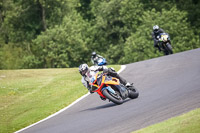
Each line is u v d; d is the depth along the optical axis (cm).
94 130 3016
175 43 16500
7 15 16725
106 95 3653
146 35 16662
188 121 2388
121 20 18450
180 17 16712
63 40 16300
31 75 7294
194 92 3506
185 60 5691
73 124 3506
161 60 6306
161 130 2372
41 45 16338
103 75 3666
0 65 16838
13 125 4419
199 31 17425
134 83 4891
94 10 18925
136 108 3450
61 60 16175
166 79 4631
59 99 5138
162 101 3478
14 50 17012
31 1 16825
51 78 6762
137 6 18038
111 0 17962
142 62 6669
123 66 6638
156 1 18800
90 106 4253
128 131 2694
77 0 18488
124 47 16962
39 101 5291
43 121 4253
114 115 3391
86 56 18250
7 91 6156
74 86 5706
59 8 17175
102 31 18612
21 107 5159
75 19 17612
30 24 17238
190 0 18388
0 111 5162
